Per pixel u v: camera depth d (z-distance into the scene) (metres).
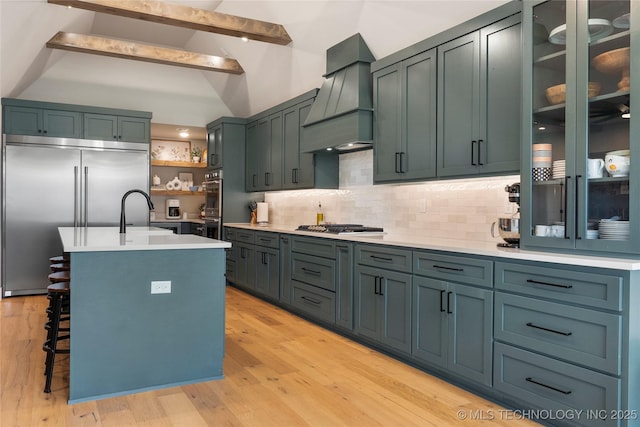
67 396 2.67
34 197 5.63
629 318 1.98
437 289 2.93
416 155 3.53
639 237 2.07
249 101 6.56
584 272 2.14
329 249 4.07
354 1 3.89
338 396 2.71
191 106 6.98
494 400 2.65
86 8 4.08
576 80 2.32
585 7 2.29
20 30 4.12
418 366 3.19
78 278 2.60
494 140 2.93
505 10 2.83
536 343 2.34
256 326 4.25
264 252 5.24
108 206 5.96
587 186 2.28
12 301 5.28
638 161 2.08
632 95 2.10
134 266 2.74
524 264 2.41
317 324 4.34
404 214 4.18
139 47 5.49
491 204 3.33
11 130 5.54
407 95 3.62
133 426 2.32
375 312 3.49
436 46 3.36
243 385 2.87
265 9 4.72
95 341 2.64
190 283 2.89
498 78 2.90
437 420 2.41
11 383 2.85
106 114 5.99
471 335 2.70
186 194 7.60
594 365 2.09
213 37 5.94
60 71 6.18
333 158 5.07
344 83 4.29
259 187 6.18
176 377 2.85
